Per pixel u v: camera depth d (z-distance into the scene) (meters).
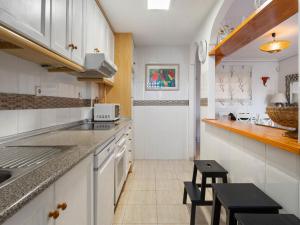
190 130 4.65
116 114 3.27
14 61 1.54
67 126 2.46
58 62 1.72
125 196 2.75
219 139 2.44
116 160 2.28
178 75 4.70
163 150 4.76
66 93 2.44
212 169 2.04
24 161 1.12
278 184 1.31
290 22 3.39
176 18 3.26
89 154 1.36
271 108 1.39
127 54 3.87
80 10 2.00
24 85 1.67
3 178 0.93
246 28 2.00
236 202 1.25
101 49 2.93
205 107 3.16
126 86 3.86
